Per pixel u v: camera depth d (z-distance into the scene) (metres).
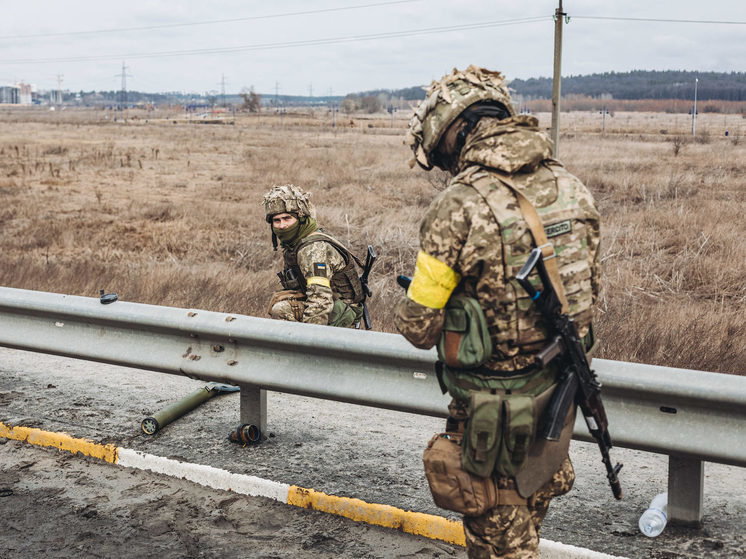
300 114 138.00
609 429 2.97
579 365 2.22
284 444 3.93
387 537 3.17
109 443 3.95
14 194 18.39
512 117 2.16
